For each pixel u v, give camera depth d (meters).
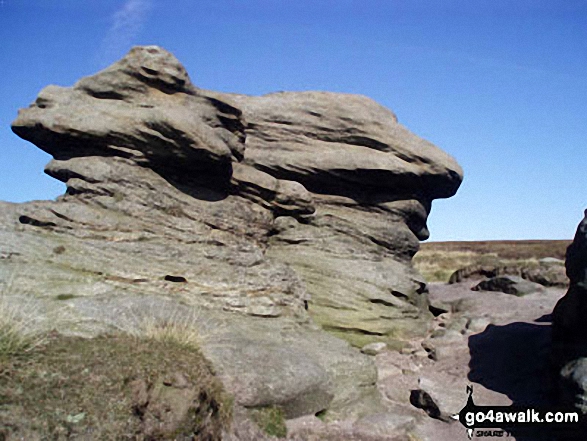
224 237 12.20
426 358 12.34
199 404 6.80
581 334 8.87
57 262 9.84
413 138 15.57
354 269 13.94
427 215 17.38
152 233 11.19
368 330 13.06
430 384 10.21
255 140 14.84
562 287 18.28
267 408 7.98
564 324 9.37
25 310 7.73
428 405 9.59
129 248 10.57
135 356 6.96
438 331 13.71
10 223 10.76
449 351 12.41
